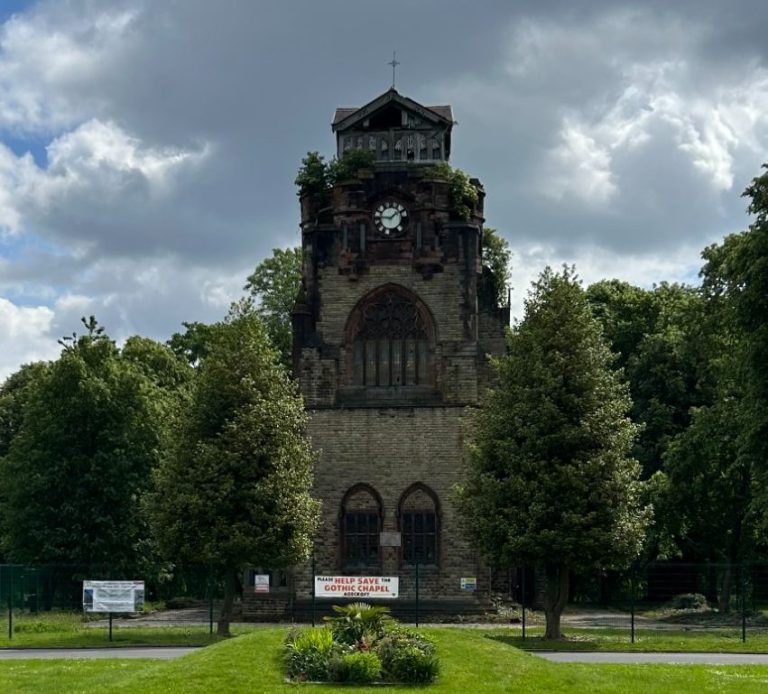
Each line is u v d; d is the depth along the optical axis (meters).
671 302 105.75
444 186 82.12
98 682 38.03
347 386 81.25
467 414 77.94
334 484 79.06
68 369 86.94
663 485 82.50
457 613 76.00
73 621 68.25
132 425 87.69
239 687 34.47
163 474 67.50
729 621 72.00
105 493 85.31
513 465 63.25
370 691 34.31
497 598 79.25
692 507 84.25
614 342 104.56
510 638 60.62
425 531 78.38
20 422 111.94
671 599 84.50
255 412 66.19
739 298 63.69
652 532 84.56
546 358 64.31
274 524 64.88
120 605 58.72
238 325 69.31
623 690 36.72
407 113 85.19
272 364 69.81
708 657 51.50
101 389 86.69
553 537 60.97
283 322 113.44
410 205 82.69
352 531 78.69
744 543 89.44
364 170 82.94
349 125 85.31
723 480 80.75
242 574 78.06
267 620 76.31
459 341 80.50
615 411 63.69
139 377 89.31
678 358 93.75
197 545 64.75
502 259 88.81
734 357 68.12
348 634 38.44
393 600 76.88
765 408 61.97
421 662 35.94
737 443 64.69
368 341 81.75
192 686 34.53
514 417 63.88
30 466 85.94
